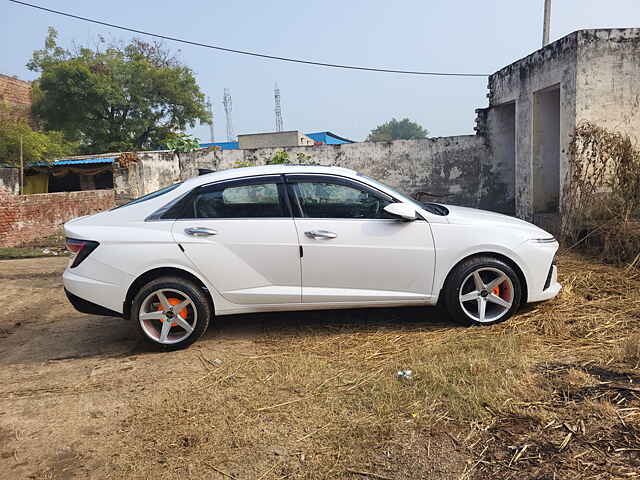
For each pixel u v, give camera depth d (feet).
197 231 14.32
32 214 41.78
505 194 50.19
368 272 14.67
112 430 10.30
